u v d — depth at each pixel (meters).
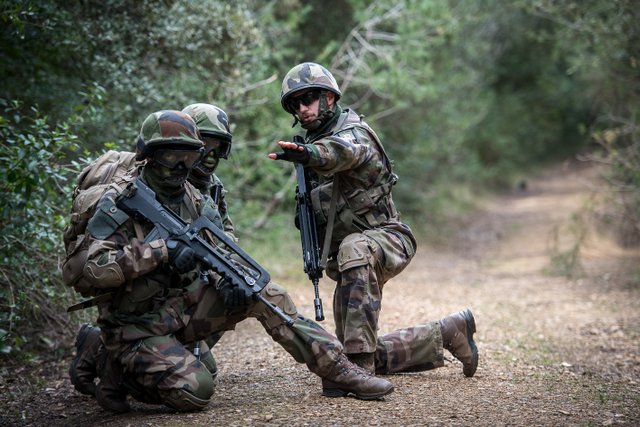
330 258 4.94
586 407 4.71
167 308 4.23
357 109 15.32
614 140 12.65
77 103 7.39
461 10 18.39
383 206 4.81
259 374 5.43
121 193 4.12
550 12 13.00
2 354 5.97
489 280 12.51
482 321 8.49
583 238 12.94
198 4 8.27
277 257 11.35
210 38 8.40
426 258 15.65
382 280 4.77
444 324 5.13
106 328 4.26
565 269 12.92
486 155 30.08
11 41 6.88
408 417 4.11
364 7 14.05
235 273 4.16
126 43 7.72
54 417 4.73
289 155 4.25
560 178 33.34
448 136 20.34
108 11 7.44
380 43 14.91
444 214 21.61
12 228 5.35
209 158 4.58
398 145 18.50
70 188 6.03
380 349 5.07
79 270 4.05
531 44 30.00
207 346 5.04
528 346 7.28
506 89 32.53
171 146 4.08
